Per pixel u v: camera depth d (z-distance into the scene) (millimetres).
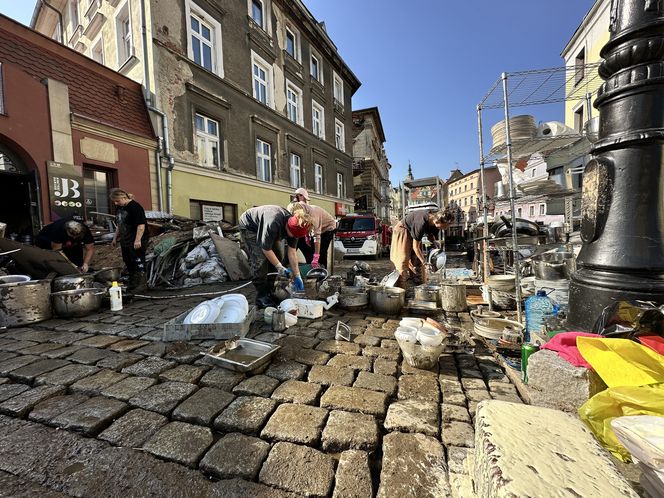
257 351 2416
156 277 5641
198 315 2869
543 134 3838
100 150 6824
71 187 6215
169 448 1392
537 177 4422
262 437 1486
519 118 3795
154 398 1803
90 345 2662
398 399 1821
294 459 1333
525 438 854
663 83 1895
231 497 1136
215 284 5871
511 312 3410
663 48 1857
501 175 4828
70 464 1296
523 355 1985
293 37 14500
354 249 11898
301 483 1206
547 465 750
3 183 5859
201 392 1872
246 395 1851
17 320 3201
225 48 10227
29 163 5754
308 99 15492
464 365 2299
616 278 1949
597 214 2084
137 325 3258
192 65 8977
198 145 9438
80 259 5051
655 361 1380
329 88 17703
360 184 26578
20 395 1829
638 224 1933
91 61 6910
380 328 3174
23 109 5570
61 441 1440
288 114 14125
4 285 3143
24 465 1290
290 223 3434
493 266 5848
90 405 1728
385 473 1248
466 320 3455
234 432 1521
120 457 1336
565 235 5848
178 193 8602
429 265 6184
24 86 5594
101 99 6984
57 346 2639
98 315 3689
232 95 10461
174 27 8477
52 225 4516
